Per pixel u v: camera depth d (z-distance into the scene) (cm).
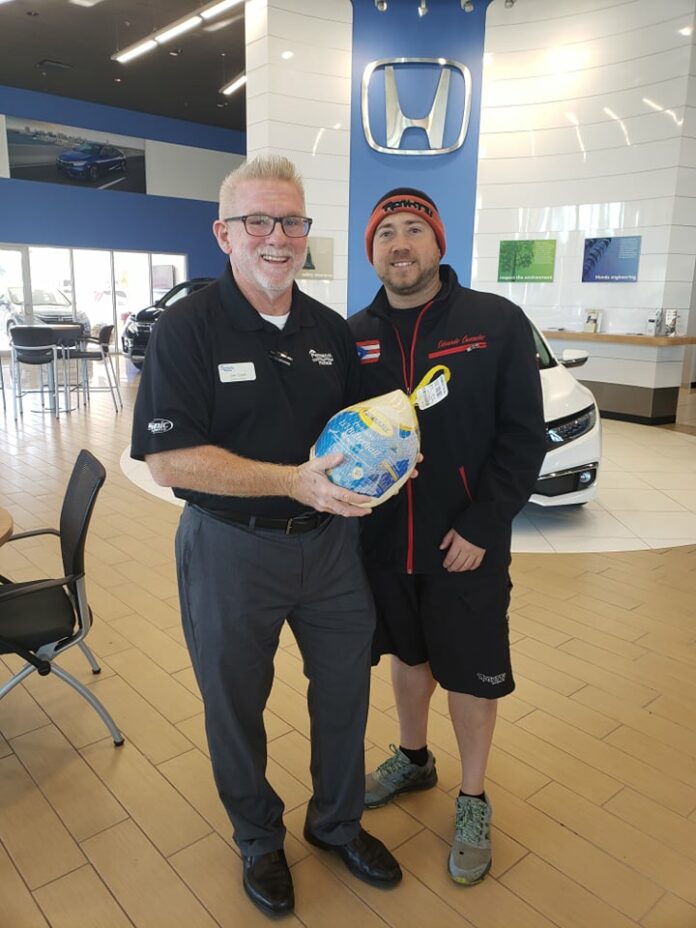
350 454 123
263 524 138
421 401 150
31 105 1356
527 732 213
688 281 709
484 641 156
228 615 139
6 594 175
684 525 412
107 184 1480
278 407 138
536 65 723
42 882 155
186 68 1206
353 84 711
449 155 746
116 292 1553
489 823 165
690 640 274
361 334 160
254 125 720
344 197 731
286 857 163
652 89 677
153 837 169
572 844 169
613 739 210
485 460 156
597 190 723
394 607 165
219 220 138
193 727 215
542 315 779
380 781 183
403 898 152
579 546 377
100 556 358
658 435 676
